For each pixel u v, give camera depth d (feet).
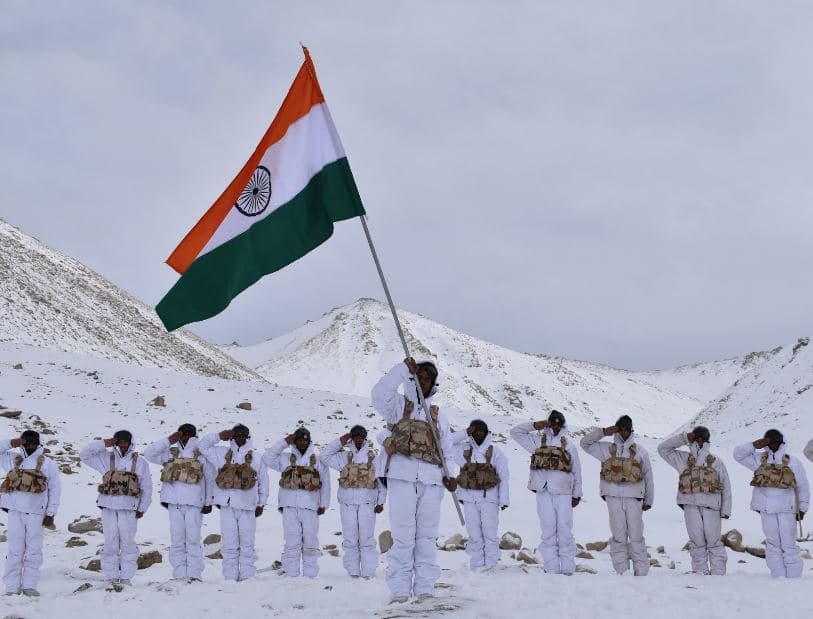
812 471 74.33
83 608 25.08
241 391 108.17
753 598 25.04
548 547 34.68
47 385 96.32
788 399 169.07
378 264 26.43
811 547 46.73
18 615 24.32
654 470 81.15
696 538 35.65
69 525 46.78
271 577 36.14
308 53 28.63
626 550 35.01
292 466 37.27
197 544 34.78
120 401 94.48
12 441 32.73
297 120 28.50
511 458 83.35
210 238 28.50
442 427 23.67
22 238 355.56
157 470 67.82
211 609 23.71
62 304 296.30
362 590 27.94
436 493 22.53
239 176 28.81
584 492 71.15
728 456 87.35
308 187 28.07
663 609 22.34
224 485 34.73
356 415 99.71
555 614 20.86
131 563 34.40
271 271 27.99
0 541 41.91
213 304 28.22
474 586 26.61
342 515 37.52
